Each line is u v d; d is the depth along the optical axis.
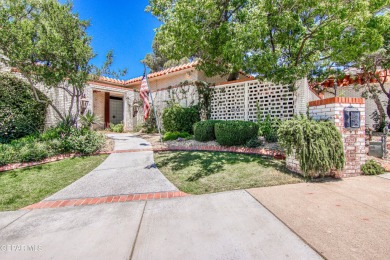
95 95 19.02
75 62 9.77
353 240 2.66
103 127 18.45
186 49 8.89
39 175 6.23
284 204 3.82
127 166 6.94
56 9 9.09
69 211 3.93
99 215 3.71
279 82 8.60
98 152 8.86
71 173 6.38
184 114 12.34
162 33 9.14
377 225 3.01
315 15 7.45
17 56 8.50
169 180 5.50
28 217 3.73
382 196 4.07
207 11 8.03
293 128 5.37
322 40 7.30
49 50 8.59
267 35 7.75
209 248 2.61
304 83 8.90
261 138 9.57
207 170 6.12
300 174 5.45
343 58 7.27
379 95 14.12
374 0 6.19
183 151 8.76
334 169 5.20
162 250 2.62
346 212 3.43
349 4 6.17
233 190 4.65
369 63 10.66
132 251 2.62
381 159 6.80
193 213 3.62
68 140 8.66
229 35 7.99
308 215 3.37
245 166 6.29
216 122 9.65
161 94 15.41
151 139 12.00
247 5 8.16
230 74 12.75
